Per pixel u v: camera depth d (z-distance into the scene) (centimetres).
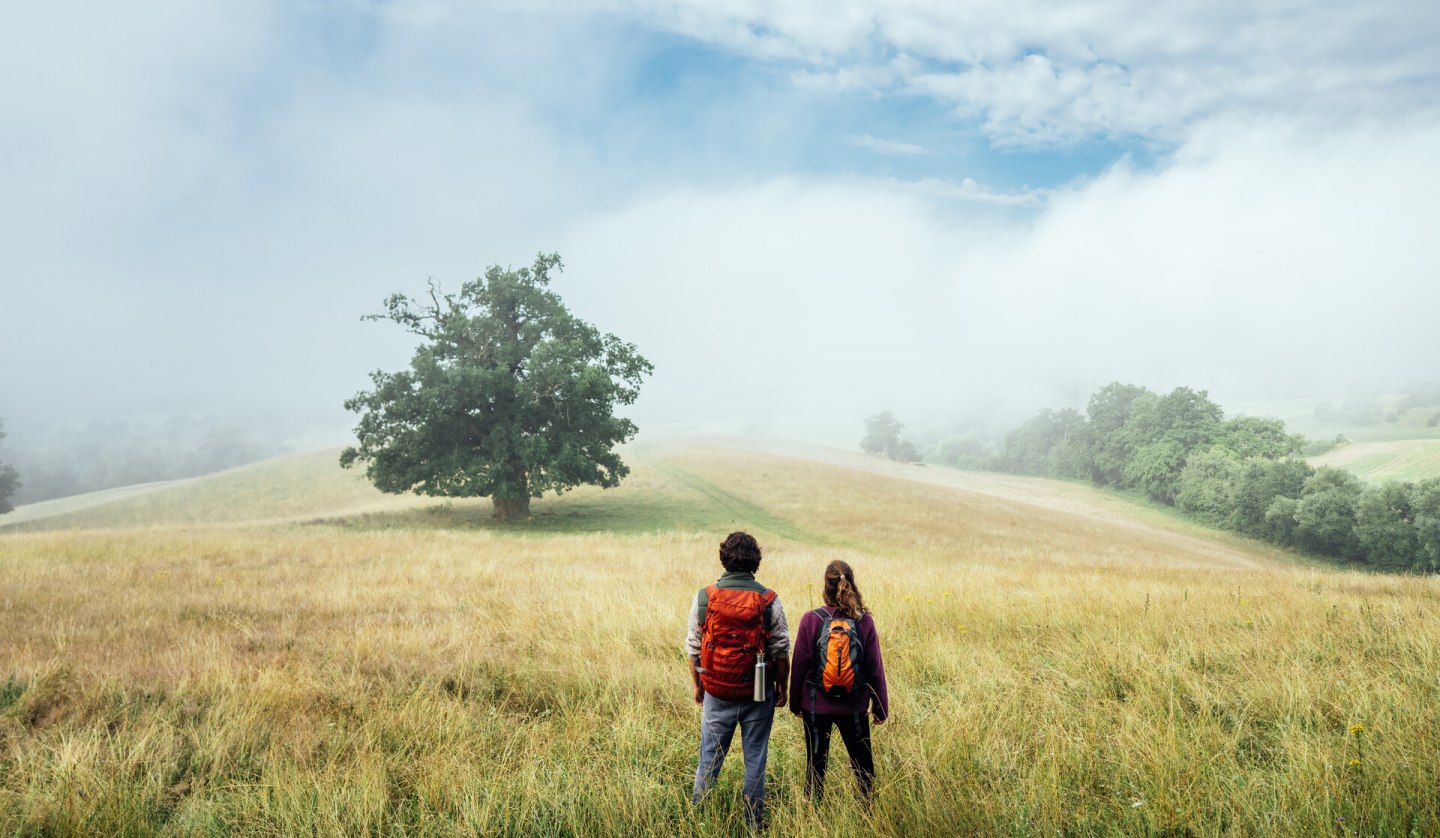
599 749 493
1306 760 409
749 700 372
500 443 3572
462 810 394
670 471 6538
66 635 821
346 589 1195
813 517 4491
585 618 894
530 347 3847
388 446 3700
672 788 425
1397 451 11712
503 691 642
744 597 375
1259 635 764
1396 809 364
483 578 1355
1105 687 609
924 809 379
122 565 1525
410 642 778
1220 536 6712
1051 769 418
